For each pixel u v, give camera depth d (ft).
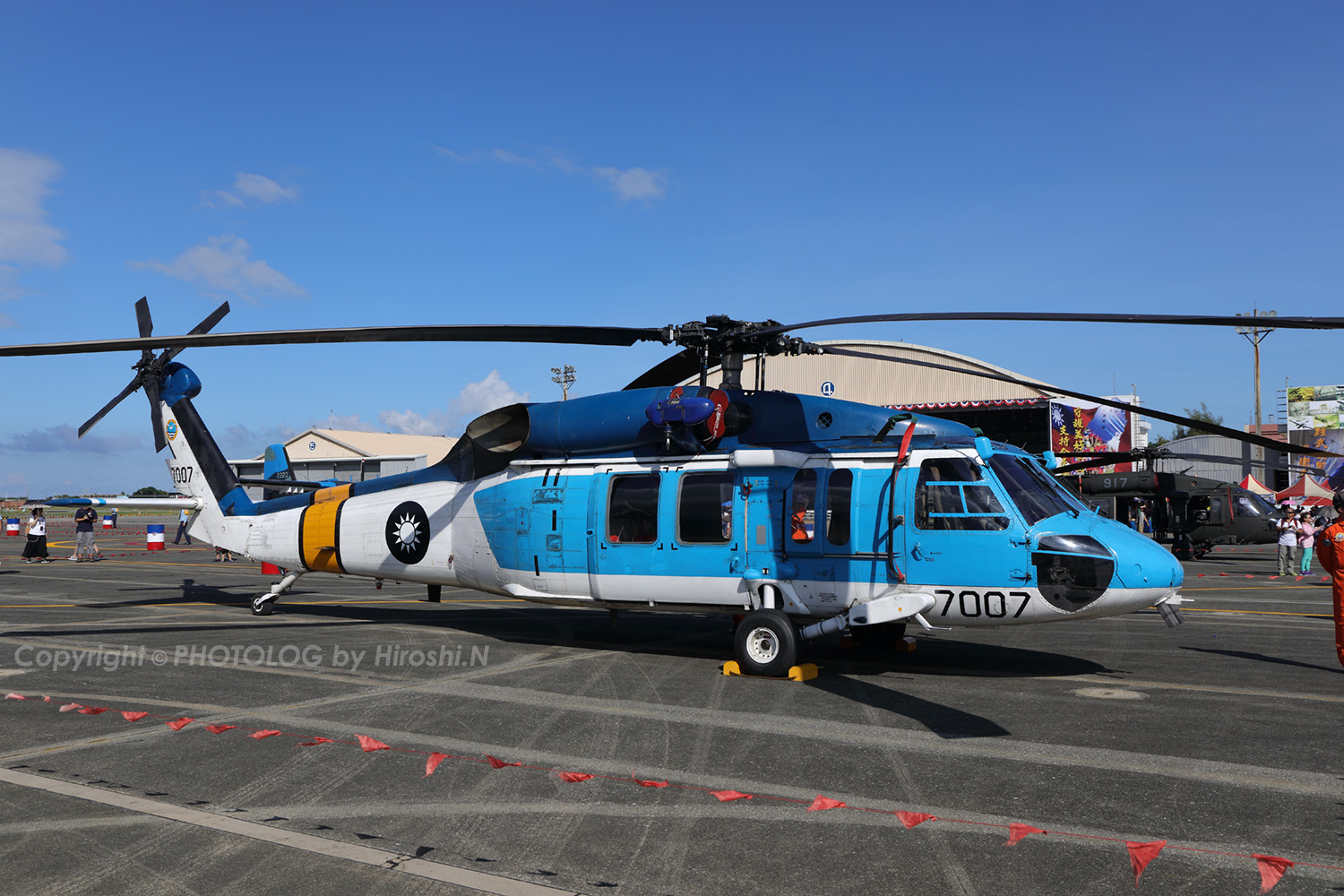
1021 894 13.01
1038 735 21.89
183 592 57.88
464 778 18.53
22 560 89.40
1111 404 28.02
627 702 25.50
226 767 19.29
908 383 124.98
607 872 13.84
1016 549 27.73
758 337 29.48
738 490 31.22
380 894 13.05
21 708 24.95
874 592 29.27
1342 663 30.19
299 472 219.61
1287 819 16.11
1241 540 98.43
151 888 13.28
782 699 25.96
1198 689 27.35
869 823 15.93
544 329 28.45
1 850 14.70
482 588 37.58
